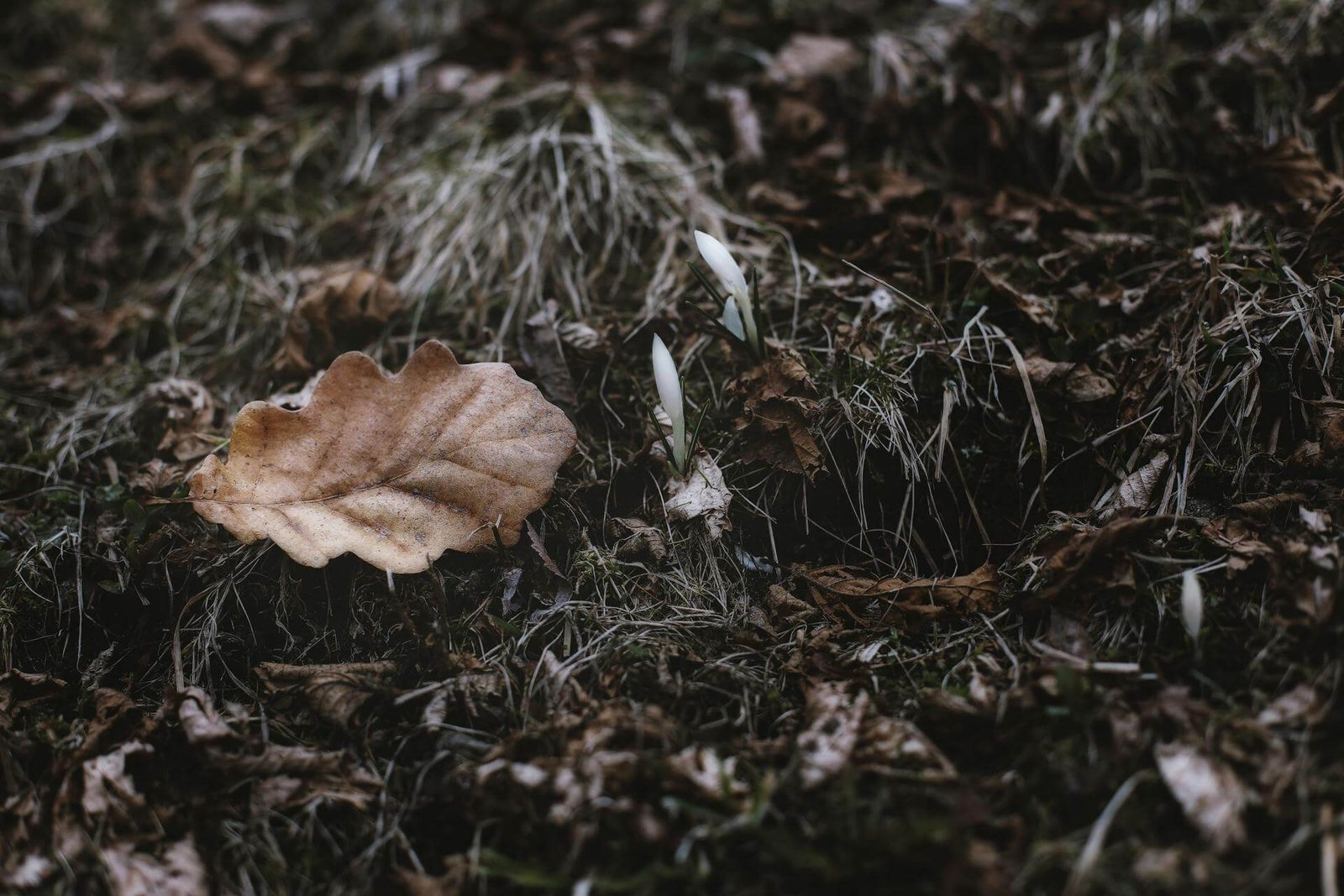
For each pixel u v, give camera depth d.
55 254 0.77
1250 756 0.53
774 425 0.62
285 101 0.83
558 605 0.60
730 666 0.58
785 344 0.65
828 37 0.79
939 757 0.54
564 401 0.65
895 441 0.61
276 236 0.76
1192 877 0.51
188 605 0.60
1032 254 0.69
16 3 0.91
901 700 0.56
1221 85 0.73
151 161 0.80
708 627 0.59
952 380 0.63
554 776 0.54
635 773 0.54
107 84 0.85
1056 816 0.53
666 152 0.74
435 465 0.60
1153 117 0.73
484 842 0.54
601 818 0.53
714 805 0.53
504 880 0.53
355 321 0.69
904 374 0.63
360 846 0.55
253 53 0.87
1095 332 0.64
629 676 0.57
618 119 0.76
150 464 0.65
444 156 0.76
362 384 0.60
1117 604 0.57
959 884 0.51
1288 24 0.73
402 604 0.60
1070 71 0.75
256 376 0.70
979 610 0.59
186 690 0.57
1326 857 0.51
